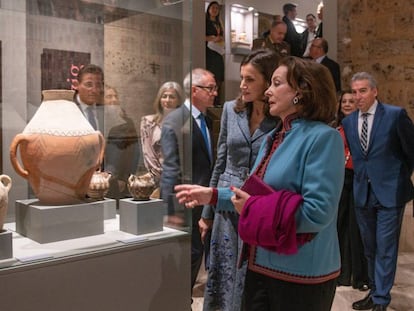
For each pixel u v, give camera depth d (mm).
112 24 1866
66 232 1601
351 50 5117
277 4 5047
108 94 1865
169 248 1739
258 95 2137
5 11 1662
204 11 4250
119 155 1867
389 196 3150
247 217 1492
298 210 1445
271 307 1596
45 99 1647
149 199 1762
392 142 3199
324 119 1575
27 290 1401
